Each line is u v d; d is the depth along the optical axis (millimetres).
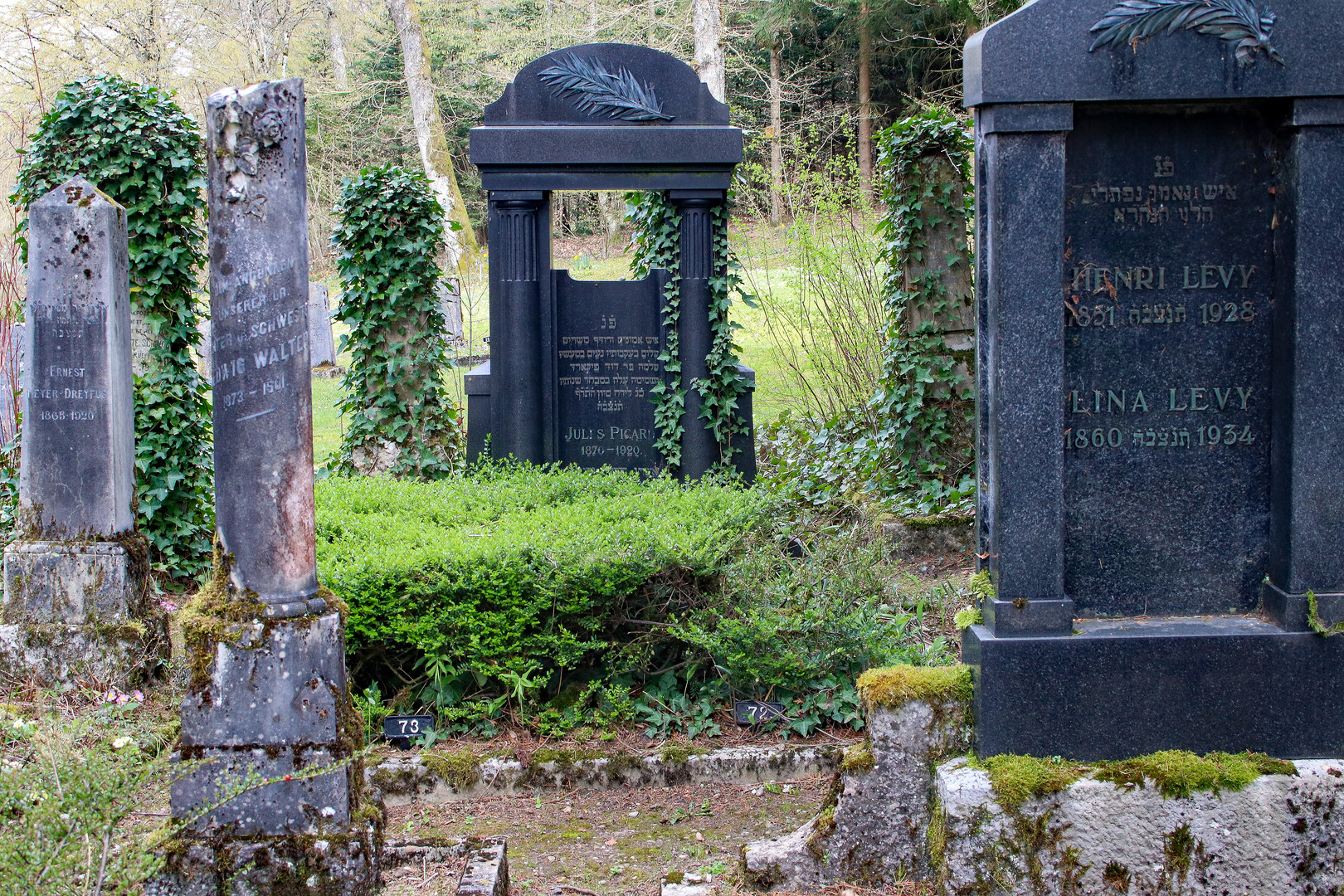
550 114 7336
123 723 4543
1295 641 3316
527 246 7391
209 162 3086
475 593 4762
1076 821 3209
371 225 7801
